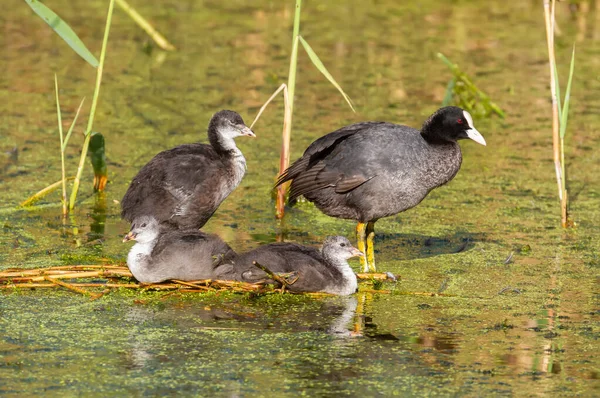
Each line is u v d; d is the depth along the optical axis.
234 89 20.98
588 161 17.19
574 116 19.80
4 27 25.58
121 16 26.91
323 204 12.28
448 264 12.53
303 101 20.31
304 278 11.12
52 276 11.36
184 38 25.06
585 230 13.89
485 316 10.73
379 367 9.31
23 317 10.38
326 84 21.62
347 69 22.70
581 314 10.80
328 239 11.51
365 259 12.19
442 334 10.17
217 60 23.20
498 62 23.45
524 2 29.58
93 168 14.97
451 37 25.59
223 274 11.31
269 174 16.23
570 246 13.20
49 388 8.72
